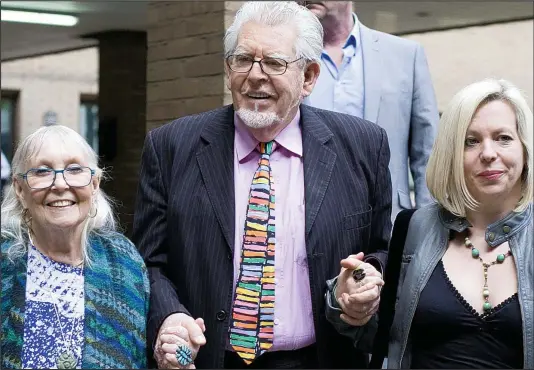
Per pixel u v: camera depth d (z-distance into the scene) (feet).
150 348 9.54
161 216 10.26
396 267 10.18
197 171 10.18
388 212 10.66
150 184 10.35
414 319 9.54
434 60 35.04
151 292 9.78
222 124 10.36
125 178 29.50
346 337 10.31
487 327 9.18
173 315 9.48
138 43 29.94
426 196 13.07
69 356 8.97
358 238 10.19
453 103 9.60
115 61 29.99
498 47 35.24
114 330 9.21
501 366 9.15
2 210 9.36
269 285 9.84
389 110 13.10
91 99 47.83
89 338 9.08
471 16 24.02
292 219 9.98
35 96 46.50
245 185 10.12
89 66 47.67
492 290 9.32
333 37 13.08
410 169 13.39
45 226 9.12
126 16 26.68
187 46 18.38
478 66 35.04
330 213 10.00
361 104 13.08
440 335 9.39
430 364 9.45
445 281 9.50
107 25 28.66
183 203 10.08
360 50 13.21
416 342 9.63
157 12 19.19
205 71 17.98
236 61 9.80
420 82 13.35
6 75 45.60
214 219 9.97
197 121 10.50
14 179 9.30
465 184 9.55
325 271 9.93
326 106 12.96
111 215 9.78
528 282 9.23
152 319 9.57
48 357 8.96
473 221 9.71
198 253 9.97
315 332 9.93
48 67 46.50
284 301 9.88
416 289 9.59
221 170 10.12
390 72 13.21
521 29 35.04
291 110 10.02
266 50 9.67
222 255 9.91
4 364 8.89
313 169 10.09
